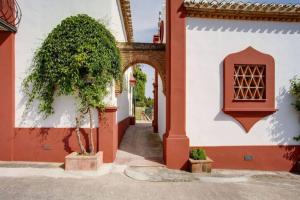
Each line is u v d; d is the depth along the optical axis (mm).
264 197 5852
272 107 8375
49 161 8008
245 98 8352
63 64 7402
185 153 7891
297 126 8555
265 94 8391
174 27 8078
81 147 7523
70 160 7043
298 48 8594
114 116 8250
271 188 6543
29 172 6859
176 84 8039
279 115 8484
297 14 8367
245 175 7645
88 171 7043
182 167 7855
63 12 8109
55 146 8031
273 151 8438
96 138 7977
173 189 6090
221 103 8281
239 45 8359
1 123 7977
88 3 8125
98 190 5773
